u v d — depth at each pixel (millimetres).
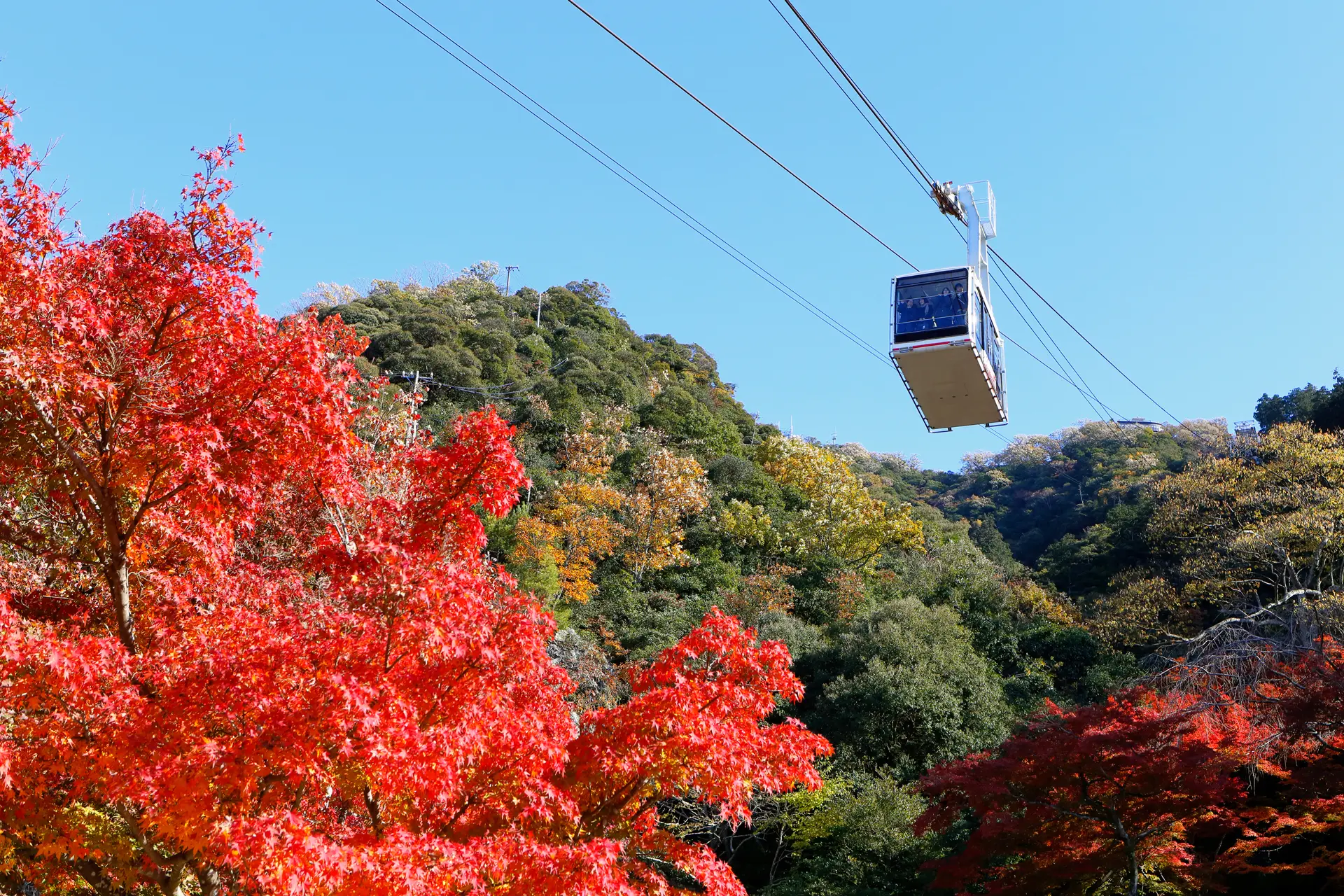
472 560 10852
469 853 8320
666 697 9961
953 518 92062
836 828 24984
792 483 62531
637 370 81312
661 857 12281
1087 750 16094
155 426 9852
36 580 10773
